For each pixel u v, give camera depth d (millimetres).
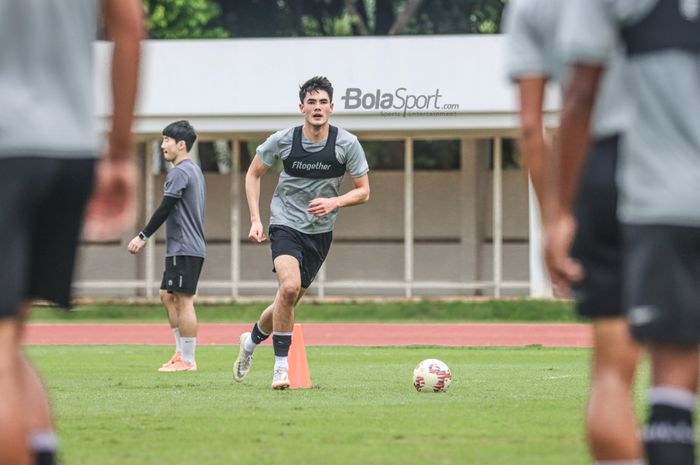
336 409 23188
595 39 10656
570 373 33594
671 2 10828
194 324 35125
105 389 28234
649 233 10891
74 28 10648
